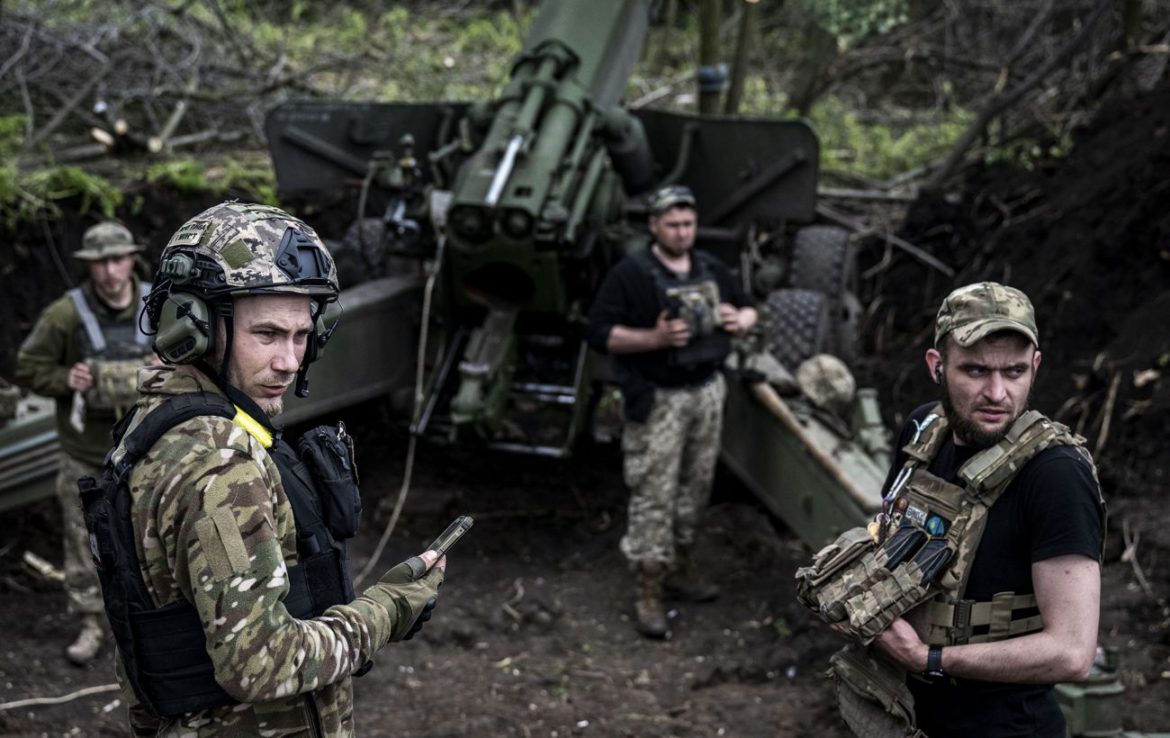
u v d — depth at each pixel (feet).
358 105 20.04
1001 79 26.16
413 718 13.42
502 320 17.46
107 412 13.62
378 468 19.86
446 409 18.15
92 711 13.42
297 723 6.15
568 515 18.80
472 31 32.81
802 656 14.80
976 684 7.42
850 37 27.89
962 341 7.16
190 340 6.00
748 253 21.29
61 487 14.07
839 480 14.93
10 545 16.88
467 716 13.41
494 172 16.71
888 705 7.55
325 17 33.53
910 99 34.86
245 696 5.72
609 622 16.01
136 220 21.16
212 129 25.77
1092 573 7.05
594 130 18.13
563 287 17.26
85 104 24.82
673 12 33.40
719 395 15.88
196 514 5.74
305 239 6.22
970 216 24.45
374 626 6.26
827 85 29.81
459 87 29.07
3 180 19.70
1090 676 10.66
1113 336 19.66
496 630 15.64
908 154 29.30
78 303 13.62
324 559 6.30
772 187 19.24
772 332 18.95
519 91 17.92
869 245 25.61
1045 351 20.34
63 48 24.56
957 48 31.94
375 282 18.95
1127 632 14.44
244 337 6.09
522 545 17.93
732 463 17.34
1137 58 24.25
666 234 15.34
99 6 26.53
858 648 7.89
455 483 19.61
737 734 13.14
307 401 17.06
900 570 7.34
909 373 22.39
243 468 5.87
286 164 20.70
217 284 5.96
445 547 6.91
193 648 5.92
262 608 5.74
